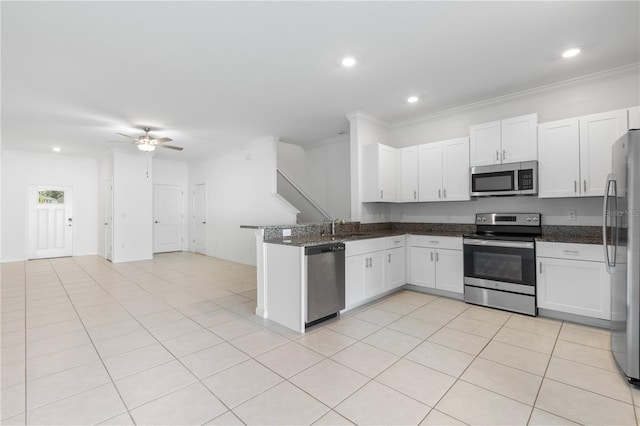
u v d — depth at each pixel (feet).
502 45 8.68
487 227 12.92
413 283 13.51
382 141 15.72
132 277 16.94
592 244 9.19
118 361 7.50
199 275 17.49
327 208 20.11
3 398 6.02
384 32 8.02
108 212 22.74
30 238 22.97
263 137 19.27
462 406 5.73
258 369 7.11
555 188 10.44
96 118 14.75
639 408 5.62
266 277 10.55
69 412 5.62
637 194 6.29
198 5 6.86
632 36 8.21
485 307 11.34
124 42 8.34
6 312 11.09
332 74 10.45
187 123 15.90
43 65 9.54
